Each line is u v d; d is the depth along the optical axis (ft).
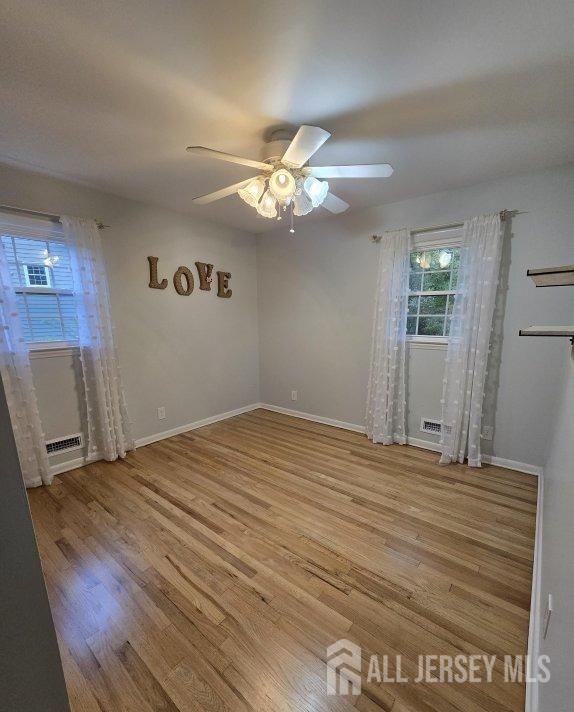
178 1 3.39
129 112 5.40
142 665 4.01
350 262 11.30
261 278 13.98
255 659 4.07
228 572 5.43
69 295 8.70
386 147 6.61
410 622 4.54
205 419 12.64
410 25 3.70
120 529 6.50
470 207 8.75
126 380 10.05
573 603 2.59
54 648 2.10
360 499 7.52
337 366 12.17
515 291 8.37
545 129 5.94
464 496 7.62
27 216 7.76
